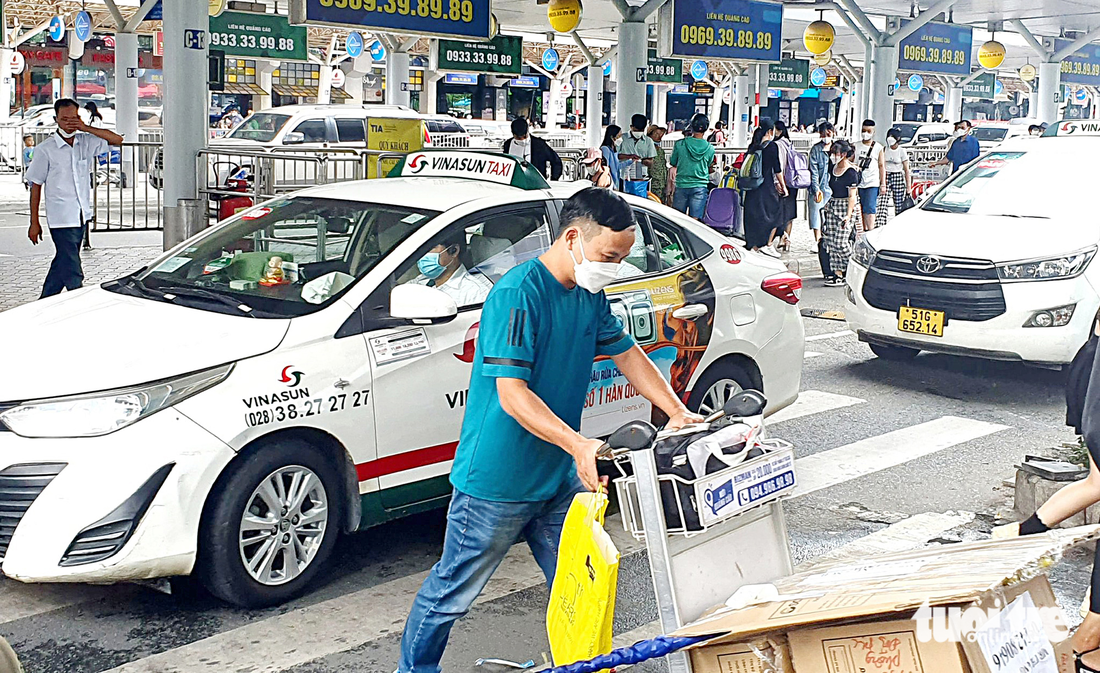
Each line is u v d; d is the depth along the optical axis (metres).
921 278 9.89
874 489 7.13
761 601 2.78
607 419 6.06
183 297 5.63
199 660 4.64
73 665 4.58
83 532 4.67
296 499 5.14
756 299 6.96
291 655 4.70
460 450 3.94
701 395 6.69
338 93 39.84
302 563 5.21
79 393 4.80
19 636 4.82
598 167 16.39
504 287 3.77
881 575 2.73
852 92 43.00
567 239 3.75
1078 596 5.39
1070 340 9.41
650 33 28.78
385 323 5.38
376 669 4.61
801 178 17.80
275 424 4.98
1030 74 34.09
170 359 4.92
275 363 5.05
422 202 5.94
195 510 4.79
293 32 22.94
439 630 4.02
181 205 13.59
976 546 2.79
